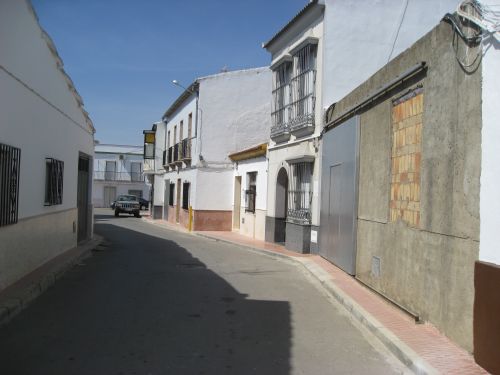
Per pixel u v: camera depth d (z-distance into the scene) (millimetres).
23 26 8664
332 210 12602
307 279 11227
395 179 8203
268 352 5871
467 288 5621
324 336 6656
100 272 11086
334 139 12516
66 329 6473
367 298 8648
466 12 5668
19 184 8750
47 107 10516
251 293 9359
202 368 5207
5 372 4906
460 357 5480
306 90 15273
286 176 18266
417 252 7168
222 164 25484
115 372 4992
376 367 5496
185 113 29391
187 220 27469
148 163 41062
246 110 25797
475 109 5523
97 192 64438
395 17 14742
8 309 6887
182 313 7570
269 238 18812
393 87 8312
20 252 8938
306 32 15578
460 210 5828
